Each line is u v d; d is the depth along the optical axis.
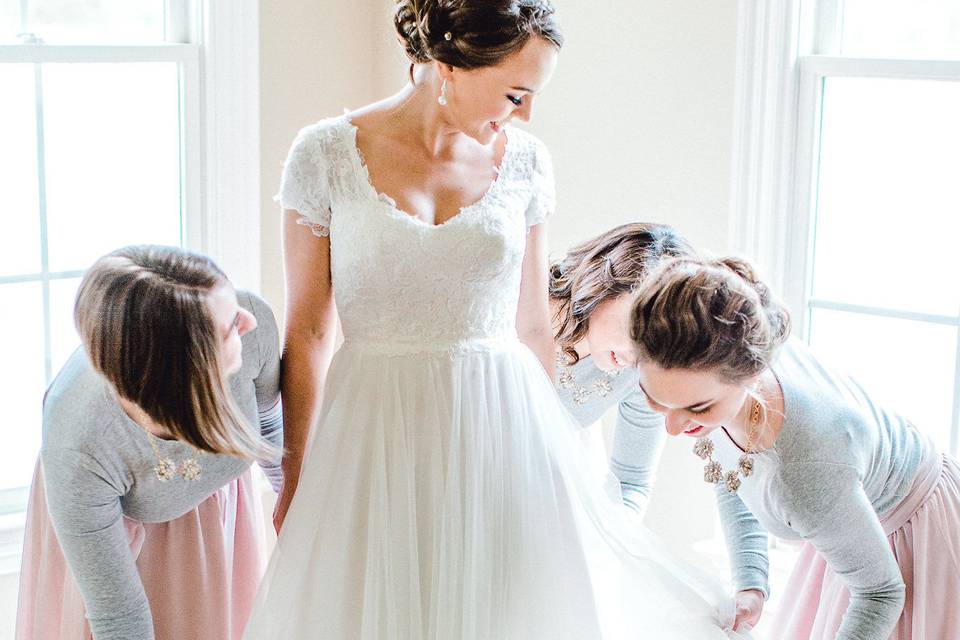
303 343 2.07
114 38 2.98
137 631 1.97
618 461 2.45
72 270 3.01
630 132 2.95
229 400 1.84
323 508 1.96
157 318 1.75
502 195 2.00
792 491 1.91
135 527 2.08
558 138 3.07
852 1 2.72
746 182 2.79
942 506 2.09
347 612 1.95
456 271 1.92
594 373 2.33
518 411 2.00
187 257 1.86
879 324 2.78
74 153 2.96
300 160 1.96
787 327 1.91
